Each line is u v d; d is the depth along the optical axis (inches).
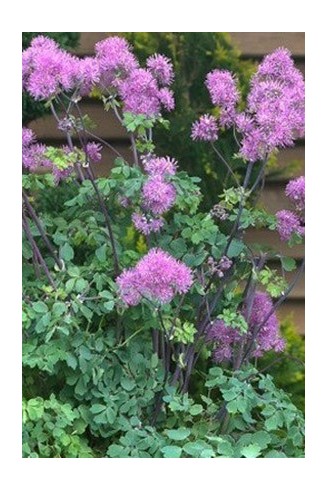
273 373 100.5
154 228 79.7
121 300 77.8
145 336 83.4
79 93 79.7
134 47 102.1
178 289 74.8
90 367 77.6
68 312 78.5
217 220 95.0
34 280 83.3
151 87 81.5
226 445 76.2
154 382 79.4
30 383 80.9
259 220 83.1
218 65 101.9
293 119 77.6
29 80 77.9
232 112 80.7
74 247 86.9
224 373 86.6
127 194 79.0
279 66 80.4
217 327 83.5
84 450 76.7
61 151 78.7
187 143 99.6
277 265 107.3
